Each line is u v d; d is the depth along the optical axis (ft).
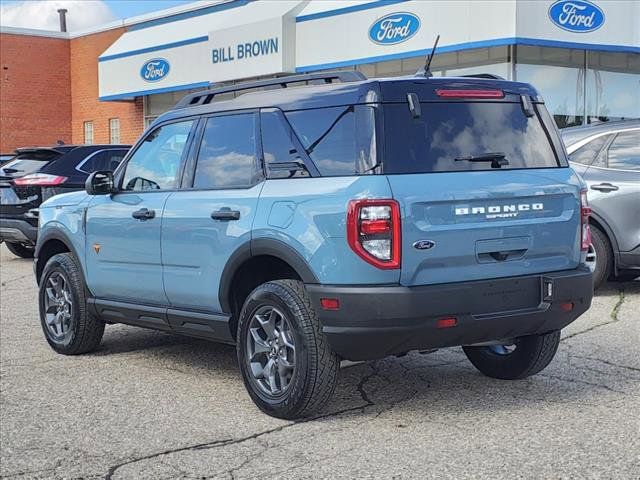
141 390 19.22
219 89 19.58
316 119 16.56
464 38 48.57
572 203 17.02
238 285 17.87
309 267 15.62
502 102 16.98
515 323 15.96
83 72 92.02
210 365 21.50
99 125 89.71
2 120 91.15
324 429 15.98
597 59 53.47
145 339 24.86
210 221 17.83
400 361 21.17
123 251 20.47
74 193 23.40
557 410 16.76
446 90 16.26
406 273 14.98
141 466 14.44
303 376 15.80
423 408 17.15
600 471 13.47
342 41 56.29
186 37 69.62
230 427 16.35
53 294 23.29
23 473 14.29
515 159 16.66
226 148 18.38
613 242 28.50
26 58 91.86
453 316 15.26
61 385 19.79
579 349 21.74
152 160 20.38
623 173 28.53
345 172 15.65
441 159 15.76
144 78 74.54
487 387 18.62
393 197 14.93
